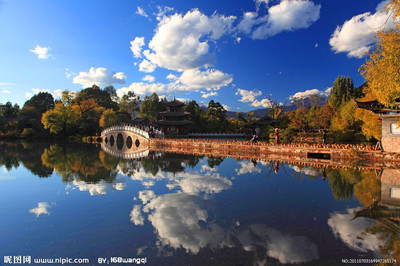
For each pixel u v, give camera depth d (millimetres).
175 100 82562
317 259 7340
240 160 31406
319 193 14977
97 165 27047
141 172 22547
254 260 7254
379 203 13000
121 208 12164
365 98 33219
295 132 62875
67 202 13242
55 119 71688
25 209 12148
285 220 10516
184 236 8945
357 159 30078
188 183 17828
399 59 14781
